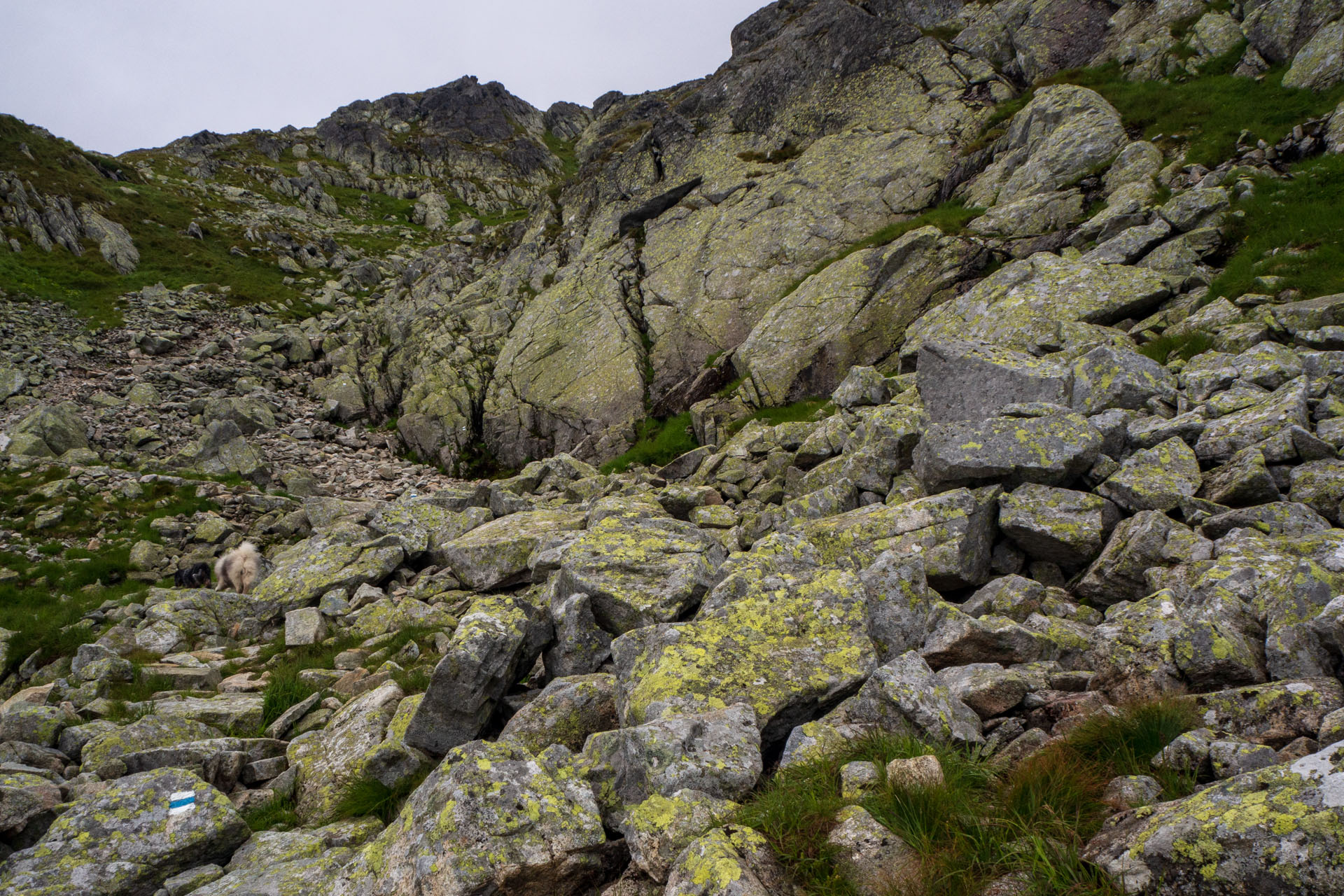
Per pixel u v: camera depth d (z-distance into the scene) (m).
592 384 32.53
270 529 23.30
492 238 56.81
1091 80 30.64
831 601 8.03
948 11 38.16
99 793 7.25
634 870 5.42
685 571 10.48
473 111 162.62
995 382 13.74
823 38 38.34
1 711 11.52
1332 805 3.53
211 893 6.17
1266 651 6.03
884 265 26.41
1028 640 7.48
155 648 14.45
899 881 4.51
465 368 38.44
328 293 67.25
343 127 141.50
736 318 31.36
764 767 6.63
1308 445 9.58
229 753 8.84
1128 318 18.30
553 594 11.69
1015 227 25.22
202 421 36.72
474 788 5.63
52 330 46.88
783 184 34.75
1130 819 4.43
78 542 22.14
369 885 5.69
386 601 15.21
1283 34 26.00
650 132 42.16
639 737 6.03
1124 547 9.09
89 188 69.88
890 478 14.00
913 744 5.83
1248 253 17.91
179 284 60.88
